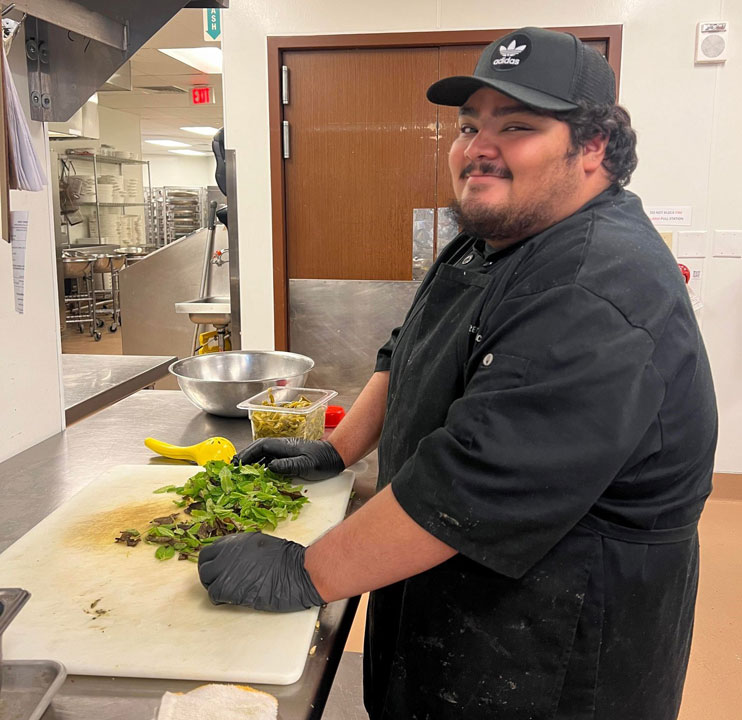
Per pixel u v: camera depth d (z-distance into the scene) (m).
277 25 3.15
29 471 1.47
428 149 3.22
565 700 0.93
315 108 3.25
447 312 1.03
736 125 3.01
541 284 0.85
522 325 0.84
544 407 0.79
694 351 0.87
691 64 3.00
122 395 2.20
